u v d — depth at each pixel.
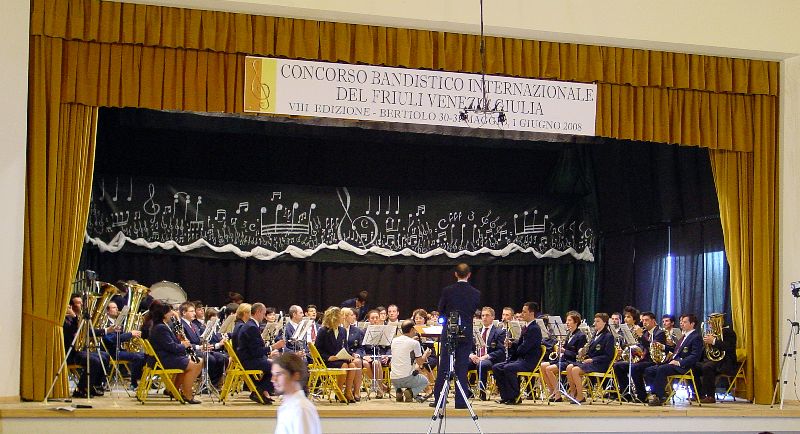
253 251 16.89
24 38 10.86
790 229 13.20
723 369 12.86
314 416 5.57
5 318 10.55
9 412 9.57
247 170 17.30
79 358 11.56
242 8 11.54
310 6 11.61
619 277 17.80
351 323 13.75
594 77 12.71
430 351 14.37
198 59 11.51
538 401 12.62
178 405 10.87
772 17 13.15
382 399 13.06
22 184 10.78
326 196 17.44
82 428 9.77
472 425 10.74
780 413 11.77
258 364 11.20
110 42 11.24
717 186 13.42
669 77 12.99
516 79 12.45
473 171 18.48
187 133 16.92
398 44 12.10
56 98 11.02
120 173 16.50
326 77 11.86
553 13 12.35
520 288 18.50
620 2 12.59
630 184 17.38
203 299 16.83
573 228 18.48
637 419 11.28
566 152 18.53
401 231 17.81
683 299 16.03
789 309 13.05
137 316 12.73
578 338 13.26
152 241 16.33
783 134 13.31
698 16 12.87
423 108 12.15
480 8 12.08
